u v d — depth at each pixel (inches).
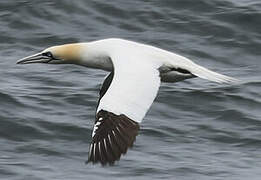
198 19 929.5
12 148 663.1
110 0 965.2
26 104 732.0
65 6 956.6
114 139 402.0
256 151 673.6
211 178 622.2
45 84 784.3
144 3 960.9
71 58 513.0
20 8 950.4
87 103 740.7
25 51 879.1
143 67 442.0
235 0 970.7
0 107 722.2
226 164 647.1
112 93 414.9
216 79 472.1
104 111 408.2
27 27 922.1
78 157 650.8
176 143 679.1
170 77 477.1
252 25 917.2
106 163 398.9
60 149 662.5
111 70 503.8
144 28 924.0
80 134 685.9
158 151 661.3
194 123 714.8
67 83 788.0
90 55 502.6
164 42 895.1
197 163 644.7
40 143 671.1
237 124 716.7
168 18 935.7
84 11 950.4
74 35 909.8
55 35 908.0
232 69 844.6
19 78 800.3
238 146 681.0
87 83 788.0
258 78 811.4
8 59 854.5
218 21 923.4
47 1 964.6
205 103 748.0
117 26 929.5
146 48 472.4
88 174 622.2
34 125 695.1
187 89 772.0
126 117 405.7
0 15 941.2
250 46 886.4
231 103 748.6
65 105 737.0
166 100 749.3
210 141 687.1
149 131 692.1
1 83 783.7
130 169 629.3
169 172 627.5
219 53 876.0
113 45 487.8
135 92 416.2
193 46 887.1
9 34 909.2
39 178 613.9
